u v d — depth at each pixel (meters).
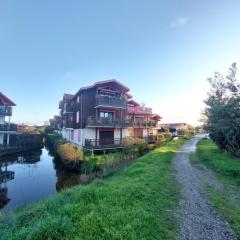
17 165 23.25
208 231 5.08
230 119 11.40
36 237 4.32
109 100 27.08
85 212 5.76
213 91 14.07
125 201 6.68
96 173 15.17
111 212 5.80
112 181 10.24
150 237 4.62
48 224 4.73
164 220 5.66
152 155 19.28
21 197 12.48
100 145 23.92
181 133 59.34
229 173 11.24
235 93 10.95
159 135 36.66
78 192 7.42
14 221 5.61
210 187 9.02
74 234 4.59
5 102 31.28
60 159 22.81
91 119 25.62
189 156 19.23
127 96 31.62
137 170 12.52
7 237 4.61
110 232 4.67
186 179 10.54
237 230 5.12
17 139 33.59
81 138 27.75
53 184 15.46
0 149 25.89
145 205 6.57
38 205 7.12
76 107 31.89
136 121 33.88
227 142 15.77
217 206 6.73
